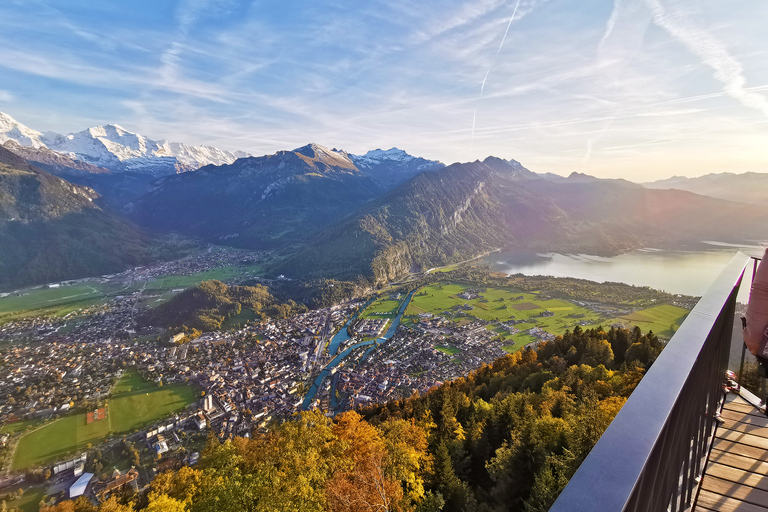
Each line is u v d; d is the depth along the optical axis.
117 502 40.88
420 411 44.94
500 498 24.83
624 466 1.46
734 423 6.85
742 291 7.82
